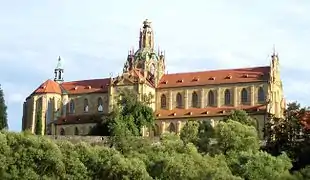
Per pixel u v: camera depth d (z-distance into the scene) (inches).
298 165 7450.8
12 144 5905.5
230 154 7258.9
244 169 6461.6
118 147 7411.4
